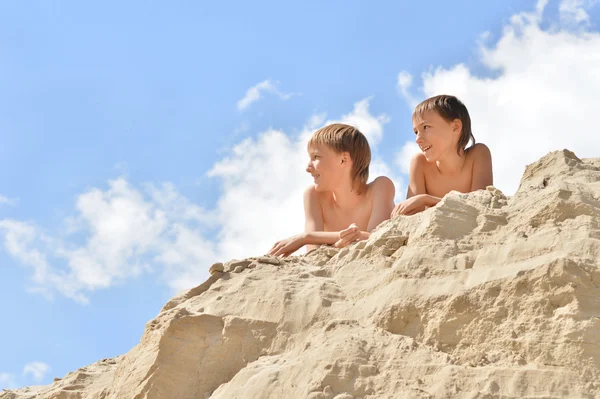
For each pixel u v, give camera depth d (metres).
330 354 6.38
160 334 7.13
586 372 5.74
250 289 7.51
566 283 6.12
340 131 9.27
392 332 6.66
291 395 6.27
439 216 7.15
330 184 9.19
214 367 7.02
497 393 5.79
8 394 9.26
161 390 6.94
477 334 6.30
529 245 6.55
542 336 5.99
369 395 6.09
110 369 8.88
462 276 6.64
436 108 9.15
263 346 7.04
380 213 9.01
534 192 7.17
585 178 7.20
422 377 6.09
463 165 9.32
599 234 6.45
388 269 7.22
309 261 8.06
